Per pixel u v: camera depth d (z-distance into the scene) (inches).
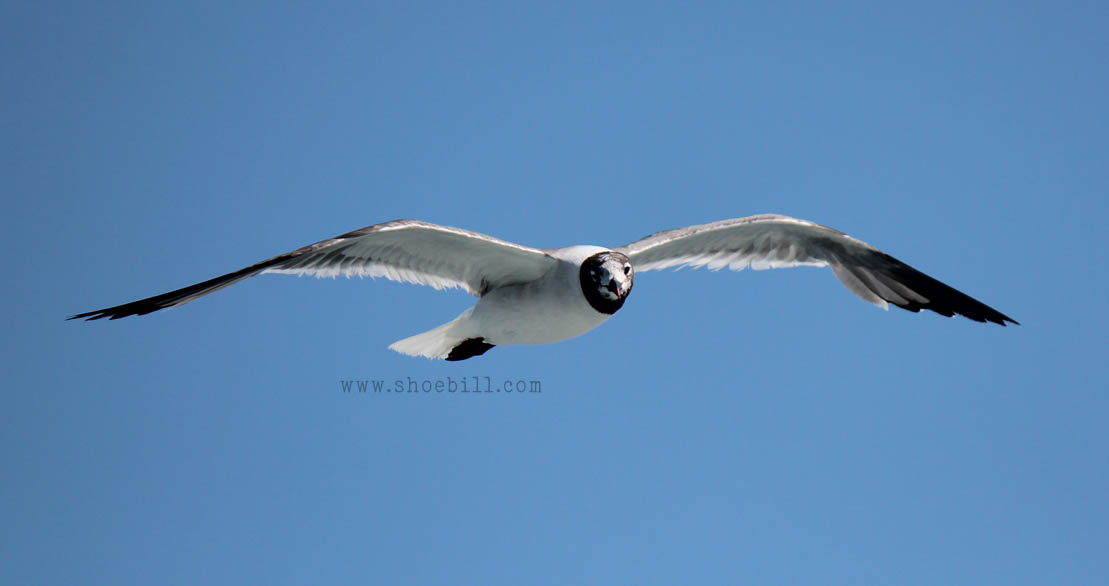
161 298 404.5
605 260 464.8
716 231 515.5
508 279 483.5
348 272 445.4
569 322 478.3
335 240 422.9
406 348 508.1
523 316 479.2
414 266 465.1
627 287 466.6
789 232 528.7
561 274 470.3
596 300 466.0
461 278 478.3
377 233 422.0
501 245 448.1
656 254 529.3
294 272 429.1
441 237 440.8
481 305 485.4
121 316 400.8
